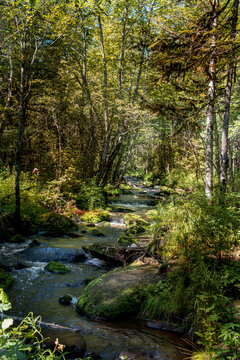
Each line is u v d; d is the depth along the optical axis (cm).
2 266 637
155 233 700
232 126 1472
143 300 471
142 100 1794
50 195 1316
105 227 1221
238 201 544
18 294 529
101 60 2062
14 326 394
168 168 3278
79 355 344
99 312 455
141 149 5294
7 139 1469
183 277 478
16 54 1220
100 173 1902
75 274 660
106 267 721
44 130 1717
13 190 1116
